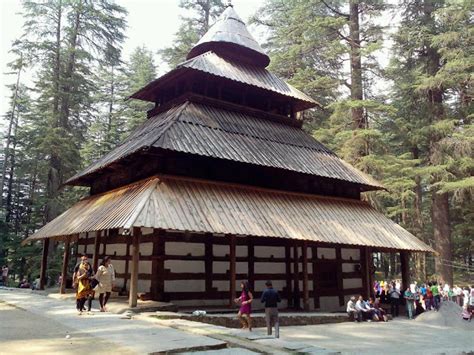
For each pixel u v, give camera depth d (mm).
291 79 31016
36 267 31266
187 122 16875
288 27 32438
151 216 12953
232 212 15195
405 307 21859
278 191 18406
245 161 16203
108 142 44281
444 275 29016
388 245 18969
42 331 9242
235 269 15891
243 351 7441
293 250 19344
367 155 27688
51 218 31547
